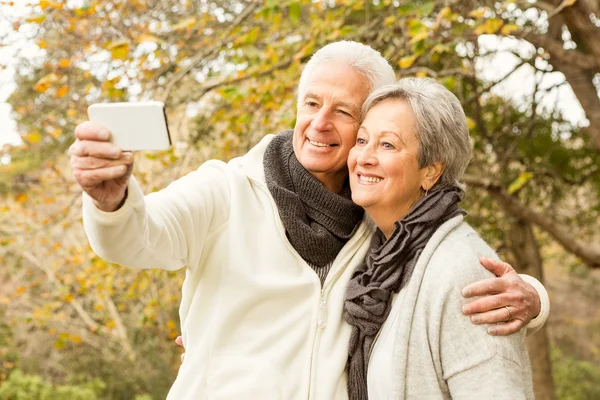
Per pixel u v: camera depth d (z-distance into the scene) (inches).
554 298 588.1
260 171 77.9
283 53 191.8
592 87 222.1
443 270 65.5
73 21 183.3
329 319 72.9
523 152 282.4
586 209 323.0
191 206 72.0
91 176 54.1
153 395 394.0
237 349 72.7
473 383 62.7
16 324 392.2
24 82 211.6
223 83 187.8
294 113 163.0
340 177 79.4
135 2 190.1
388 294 70.0
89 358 401.4
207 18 189.8
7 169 251.0
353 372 71.3
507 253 297.6
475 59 206.1
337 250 75.7
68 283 269.7
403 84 71.3
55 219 245.0
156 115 54.7
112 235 59.6
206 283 74.5
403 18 177.8
